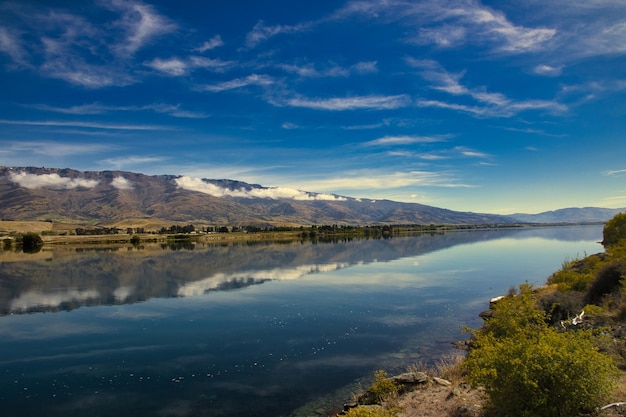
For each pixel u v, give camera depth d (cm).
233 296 4941
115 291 5453
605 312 2095
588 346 1122
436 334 3091
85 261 9919
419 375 1869
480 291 4975
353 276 6500
